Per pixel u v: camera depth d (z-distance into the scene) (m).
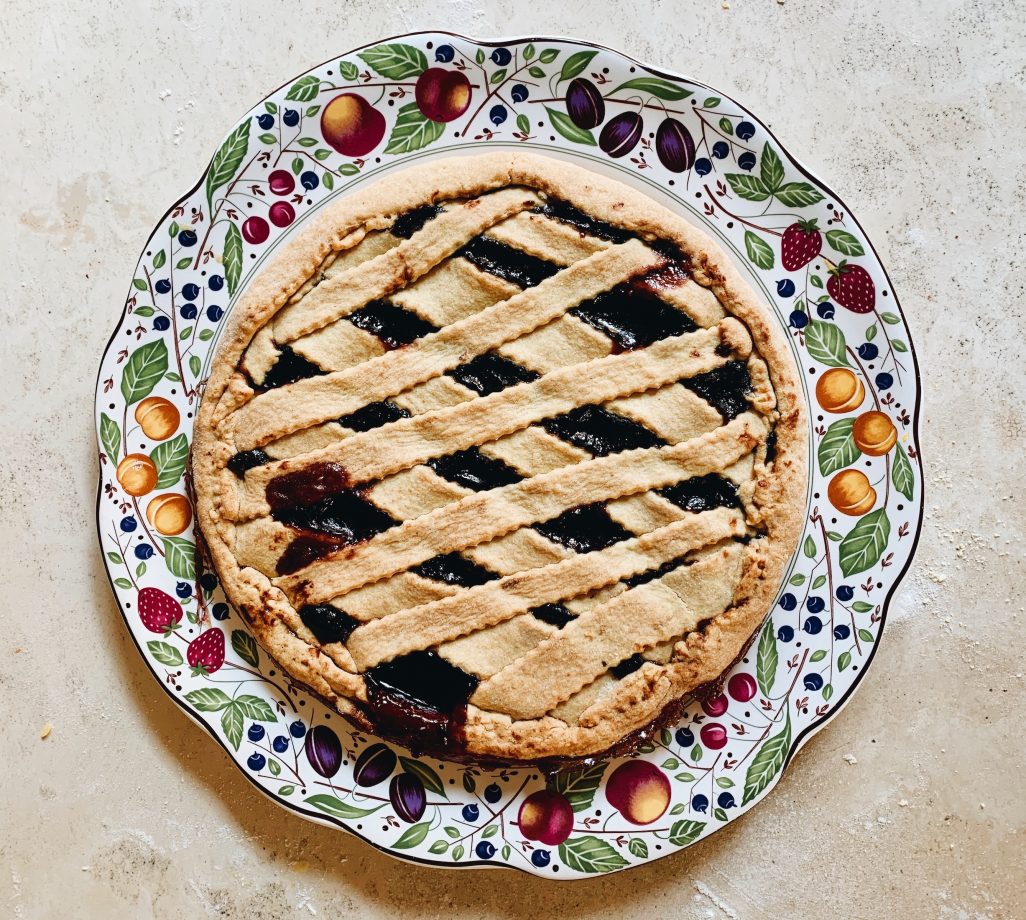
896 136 0.46
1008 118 0.46
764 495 0.41
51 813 0.45
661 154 0.43
